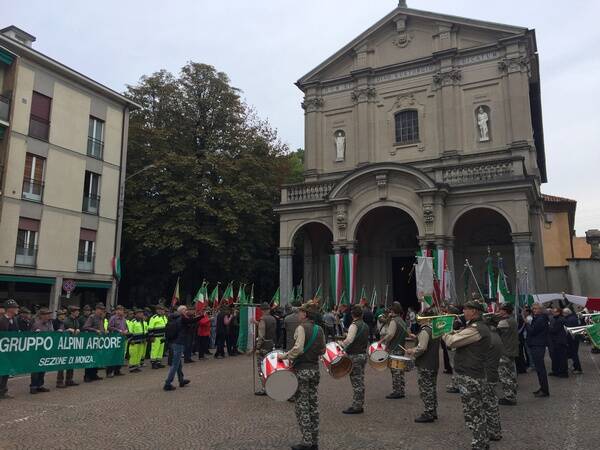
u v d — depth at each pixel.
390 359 9.78
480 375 6.41
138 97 33.84
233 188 31.45
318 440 7.16
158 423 8.27
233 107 34.94
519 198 21.64
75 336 12.02
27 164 24.62
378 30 30.28
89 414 8.93
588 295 25.27
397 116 29.23
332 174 30.09
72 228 26.64
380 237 27.88
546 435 7.46
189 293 33.50
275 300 21.16
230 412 9.08
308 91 31.55
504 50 26.59
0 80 23.95
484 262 25.19
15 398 10.48
